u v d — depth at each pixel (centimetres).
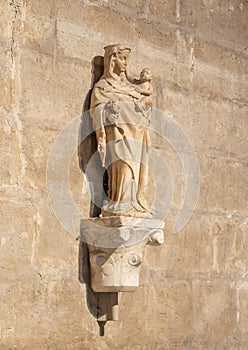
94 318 723
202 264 834
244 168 899
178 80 829
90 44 746
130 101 739
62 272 703
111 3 769
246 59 916
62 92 718
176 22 832
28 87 693
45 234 693
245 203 895
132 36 786
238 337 867
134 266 721
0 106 673
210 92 864
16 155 679
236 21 906
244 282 882
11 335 662
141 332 764
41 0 709
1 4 680
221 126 874
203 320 828
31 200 686
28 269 679
